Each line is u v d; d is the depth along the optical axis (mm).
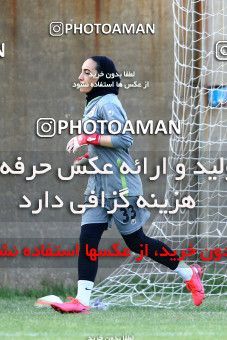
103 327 20391
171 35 29656
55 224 29844
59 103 29844
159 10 29656
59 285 29531
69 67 29797
